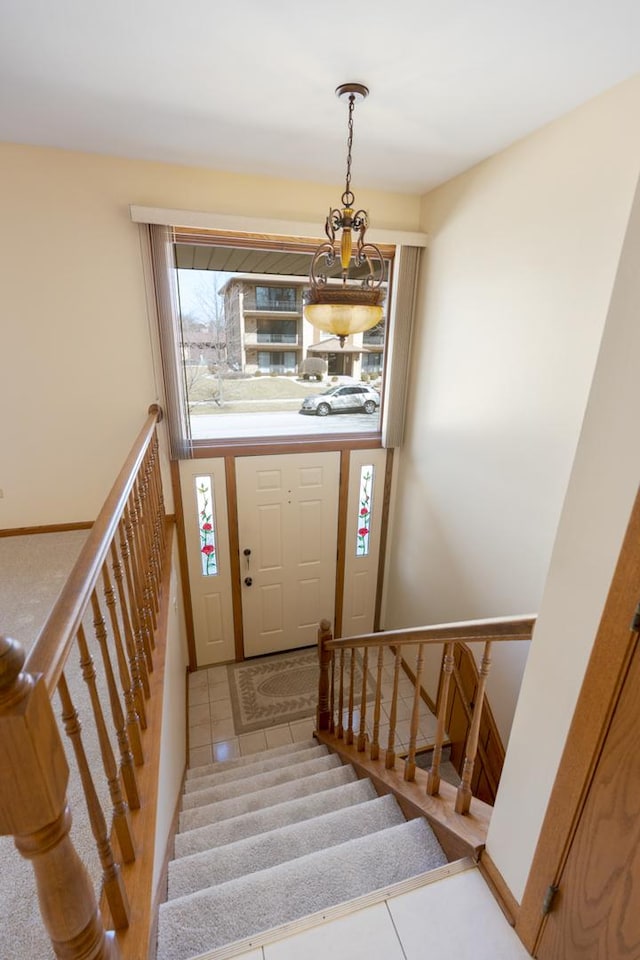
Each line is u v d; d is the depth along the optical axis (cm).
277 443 349
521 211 227
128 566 149
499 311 249
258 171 272
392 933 118
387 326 345
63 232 257
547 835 106
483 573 282
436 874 130
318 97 189
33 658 69
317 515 379
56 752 64
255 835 174
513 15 140
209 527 352
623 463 83
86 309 272
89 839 119
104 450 298
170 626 248
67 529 302
